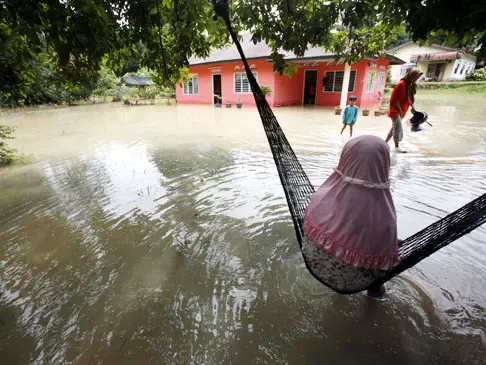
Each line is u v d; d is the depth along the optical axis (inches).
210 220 142.6
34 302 93.6
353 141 66.1
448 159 228.1
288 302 91.4
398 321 83.1
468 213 75.9
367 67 649.0
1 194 183.2
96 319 86.5
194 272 106.0
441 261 107.0
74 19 89.0
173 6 137.0
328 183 74.0
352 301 90.8
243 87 730.8
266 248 119.1
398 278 99.3
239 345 77.3
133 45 164.2
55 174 220.7
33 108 770.2
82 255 117.6
